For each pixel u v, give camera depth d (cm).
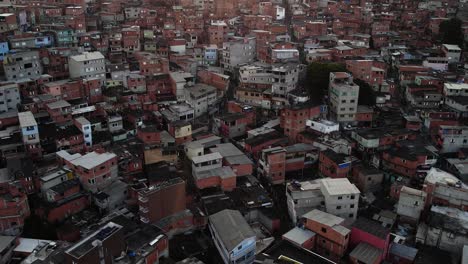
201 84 15025
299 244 7931
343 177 10531
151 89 14675
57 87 12925
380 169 11150
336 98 13312
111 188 9756
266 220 9250
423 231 8700
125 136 12138
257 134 12219
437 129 12781
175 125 11881
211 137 12144
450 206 9138
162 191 8738
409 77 15862
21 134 10894
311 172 11275
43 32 17075
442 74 15838
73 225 8806
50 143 11150
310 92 14600
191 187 10150
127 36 17988
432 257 8012
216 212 9094
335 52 17250
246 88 14762
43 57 15012
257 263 7331
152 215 8688
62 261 6962
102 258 6931
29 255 7900
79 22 18925
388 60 18550
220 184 9988
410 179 10638
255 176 11262
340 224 8219
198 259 8300
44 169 10112
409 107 14488
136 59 17075
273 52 16662
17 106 12600
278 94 14212
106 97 13650
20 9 19362
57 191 9244
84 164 9631
